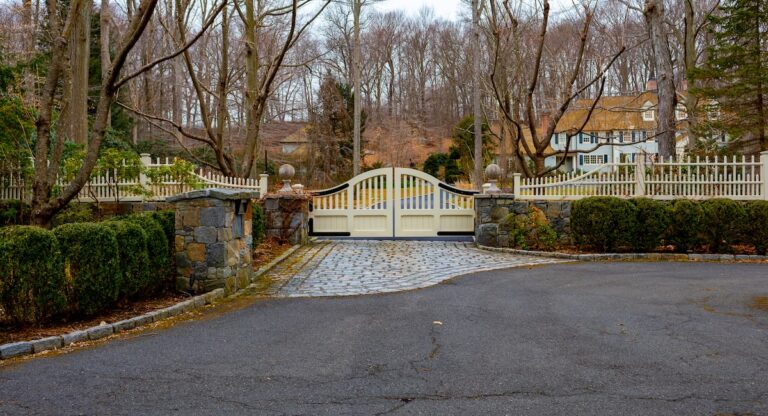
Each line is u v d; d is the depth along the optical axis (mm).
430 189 13305
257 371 3779
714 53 18922
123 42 7086
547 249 11156
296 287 7301
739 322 5160
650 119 35938
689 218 10312
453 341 4559
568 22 19688
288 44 12297
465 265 9312
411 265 9344
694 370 3758
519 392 3359
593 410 3066
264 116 30281
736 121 18500
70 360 4023
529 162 30344
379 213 13297
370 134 40438
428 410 3074
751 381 3529
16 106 8984
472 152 31297
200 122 35156
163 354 4191
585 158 40031
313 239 13188
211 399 3244
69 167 9641
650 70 32812
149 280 6082
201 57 25062
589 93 32812
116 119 23031
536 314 5574
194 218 6594
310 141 33375
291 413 3035
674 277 7922
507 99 14969
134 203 11203
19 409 3076
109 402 3191
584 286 7230
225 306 6062
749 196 11164
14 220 10578
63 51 6957
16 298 4691
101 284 5195
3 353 4047
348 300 6422
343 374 3715
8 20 16875
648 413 3020
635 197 10828
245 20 13781
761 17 18094
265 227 12180
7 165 10734
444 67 41406
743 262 9695
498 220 11742
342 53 38062
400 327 5070
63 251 4973
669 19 26000
